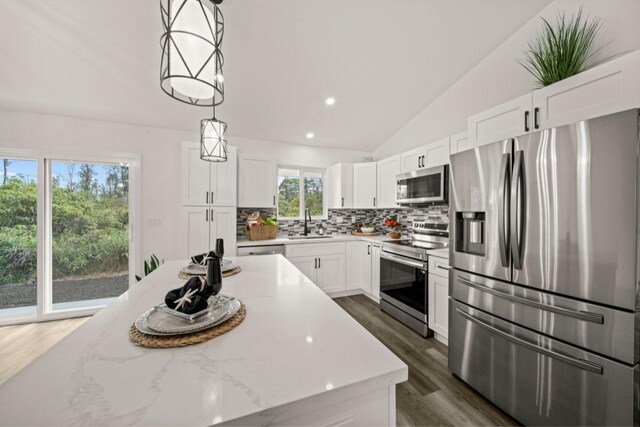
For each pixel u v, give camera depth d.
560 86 1.44
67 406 0.48
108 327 0.82
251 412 0.47
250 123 3.23
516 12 2.02
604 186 1.09
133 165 3.01
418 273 2.50
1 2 1.66
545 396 1.29
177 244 3.16
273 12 1.86
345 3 1.84
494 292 1.51
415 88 2.83
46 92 2.38
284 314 0.93
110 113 2.76
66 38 1.90
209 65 0.85
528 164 1.36
